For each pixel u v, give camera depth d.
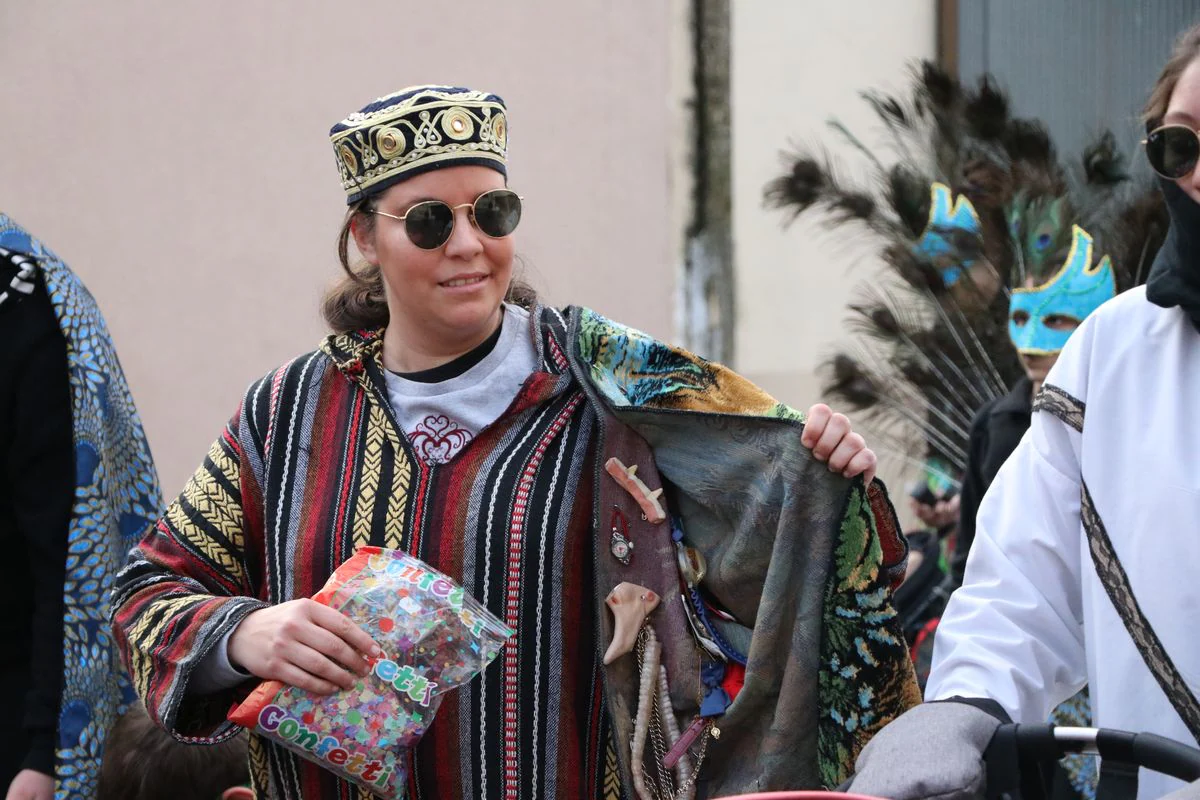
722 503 5.66
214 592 5.88
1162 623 4.95
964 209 12.65
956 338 12.64
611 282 15.25
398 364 5.92
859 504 5.51
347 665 5.31
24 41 14.83
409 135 5.55
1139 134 13.03
